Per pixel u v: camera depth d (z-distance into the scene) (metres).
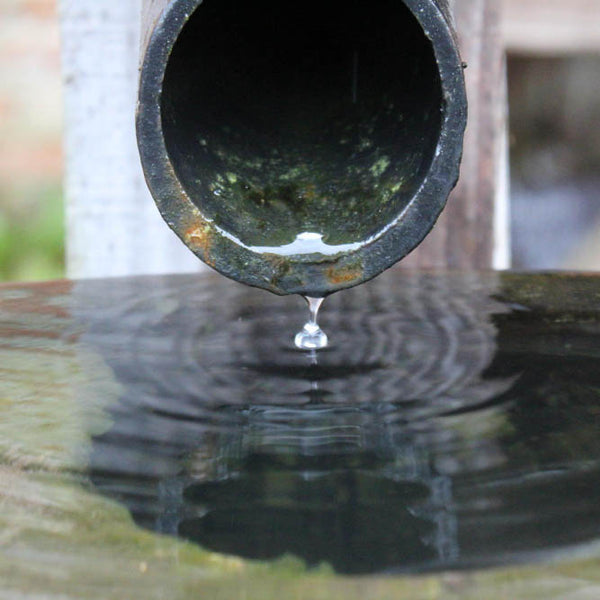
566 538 1.90
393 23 2.67
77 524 1.98
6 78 10.08
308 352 3.11
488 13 4.64
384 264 2.42
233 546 1.90
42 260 9.07
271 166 2.69
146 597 1.70
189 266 4.68
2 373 2.88
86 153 4.61
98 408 2.62
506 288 3.80
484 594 1.70
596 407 2.59
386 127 2.67
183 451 2.36
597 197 7.69
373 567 1.81
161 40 2.26
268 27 2.87
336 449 2.37
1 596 1.70
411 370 2.92
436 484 2.16
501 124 4.73
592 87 7.48
